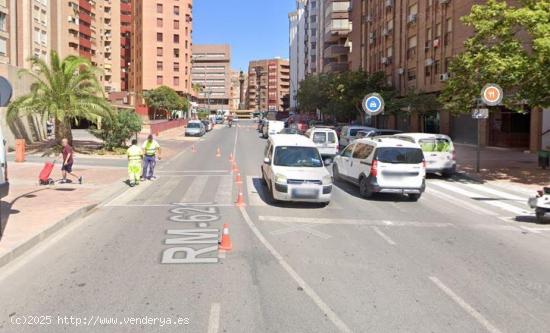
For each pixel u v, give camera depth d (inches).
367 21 2454.5
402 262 314.3
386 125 2239.2
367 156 597.6
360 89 1993.1
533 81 735.1
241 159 1117.7
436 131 1739.7
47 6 2378.2
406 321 217.5
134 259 312.7
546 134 1171.3
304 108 3127.5
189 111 4552.2
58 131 1126.4
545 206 449.4
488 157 1114.1
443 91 901.2
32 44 2182.6
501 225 446.9
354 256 327.6
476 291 259.9
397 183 569.6
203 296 245.4
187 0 4527.6
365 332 205.0
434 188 700.0
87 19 3804.1
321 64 3956.7
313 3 4416.8
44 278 274.1
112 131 1189.7
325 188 517.0
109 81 4411.9
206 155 1237.1
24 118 1277.1
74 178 734.5
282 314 223.0
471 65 786.8
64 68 1125.7
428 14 1711.4
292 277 278.5
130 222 436.1
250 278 275.4
